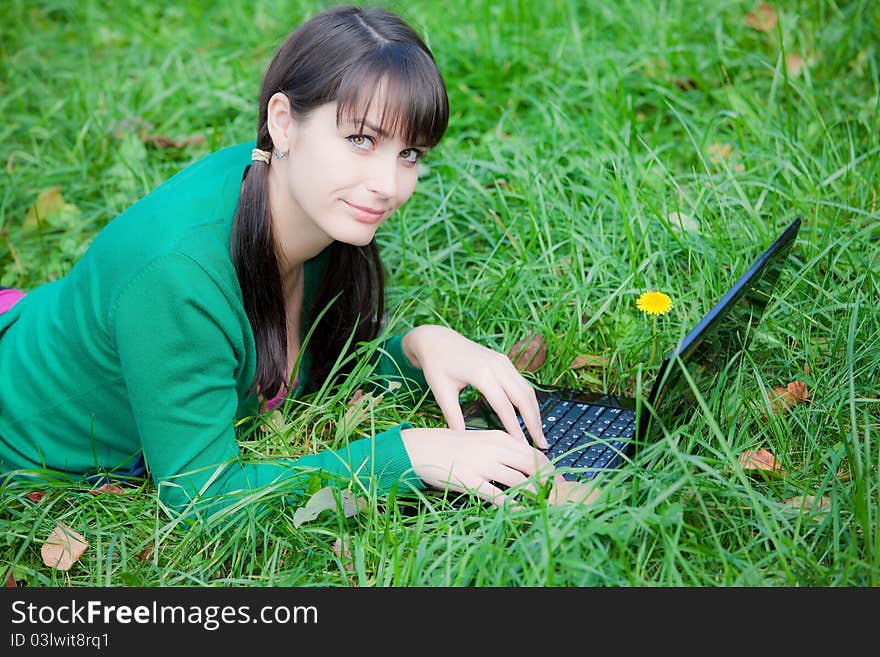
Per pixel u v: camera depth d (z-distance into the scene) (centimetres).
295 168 226
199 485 237
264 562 238
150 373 230
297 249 245
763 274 236
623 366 300
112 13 523
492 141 380
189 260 225
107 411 252
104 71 462
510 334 310
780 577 219
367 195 222
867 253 314
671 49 421
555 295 316
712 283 306
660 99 400
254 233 234
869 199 337
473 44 441
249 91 433
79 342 244
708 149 371
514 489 224
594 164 357
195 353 229
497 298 314
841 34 418
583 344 308
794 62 411
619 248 334
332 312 276
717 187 335
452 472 233
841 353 286
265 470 242
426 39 413
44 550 241
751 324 252
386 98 214
